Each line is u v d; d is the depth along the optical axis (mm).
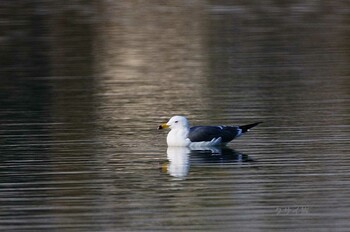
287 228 13070
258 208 14047
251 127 18688
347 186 15109
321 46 31859
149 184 15508
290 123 20219
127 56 30953
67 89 25375
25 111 22297
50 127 20312
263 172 16125
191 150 18031
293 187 15117
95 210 14078
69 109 22484
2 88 25672
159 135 19438
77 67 29062
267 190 14984
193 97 23797
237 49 31812
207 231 13016
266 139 18781
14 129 20156
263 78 26375
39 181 15742
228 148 18141
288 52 30828
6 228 13273
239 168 16453
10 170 16516
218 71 27859
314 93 23875
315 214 13719
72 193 15031
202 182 15547
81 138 19172
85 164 16922
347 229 12992
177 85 25734
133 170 16438
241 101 23031
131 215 13805
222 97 23672
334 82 25406
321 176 15773
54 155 17609
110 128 20141
